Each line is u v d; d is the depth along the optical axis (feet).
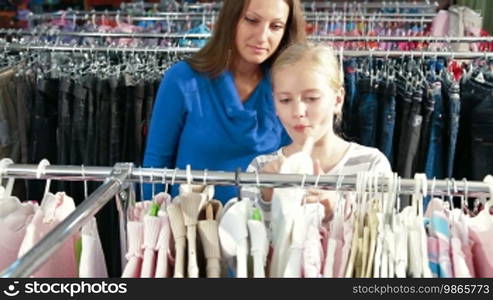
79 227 1.80
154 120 3.89
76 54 5.16
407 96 4.39
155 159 3.93
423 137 4.45
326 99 2.79
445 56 4.77
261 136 3.90
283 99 2.83
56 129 4.81
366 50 4.91
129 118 4.62
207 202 2.31
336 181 2.19
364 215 2.18
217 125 3.80
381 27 7.76
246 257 2.09
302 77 2.73
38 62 5.05
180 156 3.96
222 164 3.92
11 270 1.50
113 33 5.88
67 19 7.51
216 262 2.11
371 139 4.55
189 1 9.60
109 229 4.55
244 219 2.16
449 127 4.41
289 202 2.21
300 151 2.63
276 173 2.27
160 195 2.44
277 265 2.19
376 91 4.49
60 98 4.62
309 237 2.13
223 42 3.67
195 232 2.15
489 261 2.18
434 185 2.20
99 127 4.61
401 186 2.17
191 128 3.84
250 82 3.94
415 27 7.70
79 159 4.72
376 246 2.10
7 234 2.36
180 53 5.11
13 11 10.00
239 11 3.55
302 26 3.86
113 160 4.64
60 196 2.45
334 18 7.36
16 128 4.93
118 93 4.56
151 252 2.13
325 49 2.91
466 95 4.49
